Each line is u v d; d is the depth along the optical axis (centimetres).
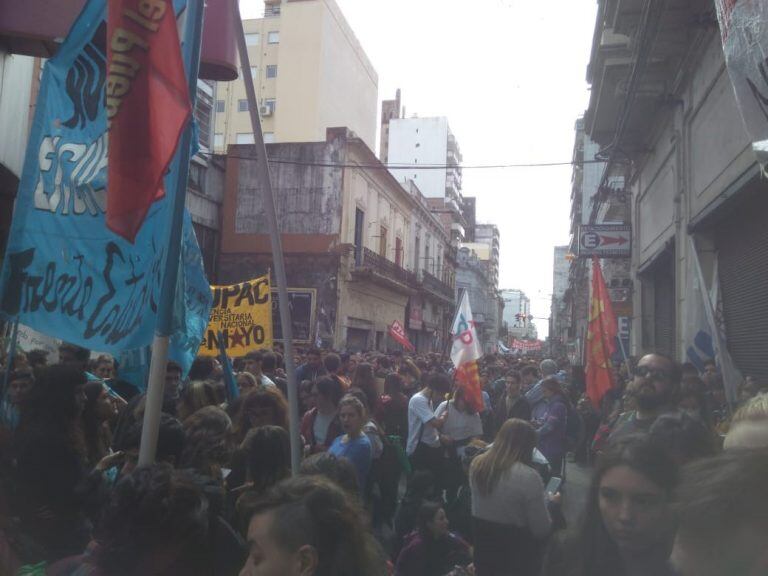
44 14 838
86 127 420
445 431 795
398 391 877
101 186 405
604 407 1027
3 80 980
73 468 357
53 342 926
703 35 1098
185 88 318
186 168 340
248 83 421
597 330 809
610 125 1644
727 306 1145
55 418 363
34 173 424
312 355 1027
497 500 430
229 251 2720
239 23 421
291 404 413
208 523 259
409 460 770
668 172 1483
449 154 8531
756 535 136
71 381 368
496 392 1233
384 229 3438
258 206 2723
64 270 402
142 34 321
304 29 4262
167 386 593
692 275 1215
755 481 138
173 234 334
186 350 463
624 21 1184
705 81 1135
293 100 4231
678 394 457
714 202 1061
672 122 1425
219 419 396
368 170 3078
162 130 317
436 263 4944
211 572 256
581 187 4059
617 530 217
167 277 330
